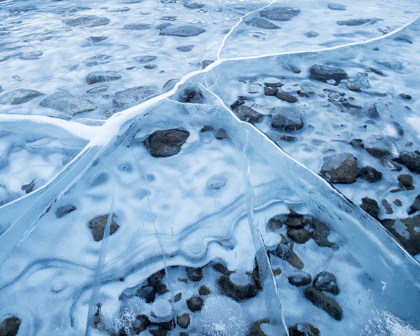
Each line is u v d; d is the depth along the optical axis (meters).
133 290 1.50
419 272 1.54
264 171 2.10
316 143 2.29
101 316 1.40
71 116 2.44
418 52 3.55
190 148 2.25
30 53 3.48
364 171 2.09
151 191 1.97
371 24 4.22
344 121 2.51
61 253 1.65
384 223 1.78
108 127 2.20
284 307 1.45
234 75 3.04
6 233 1.67
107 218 1.80
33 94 2.72
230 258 1.63
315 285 1.53
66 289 1.51
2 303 1.45
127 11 4.67
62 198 1.89
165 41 3.68
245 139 2.28
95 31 4.00
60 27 4.17
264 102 2.67
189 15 4.45
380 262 1.61
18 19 4.53
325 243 1.70
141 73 3.01
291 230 1.76
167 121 2.39
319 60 3.31
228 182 2.03
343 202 1.84
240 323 1.39
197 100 2.57
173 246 1.68
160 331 1.36
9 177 2.03
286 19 4.33
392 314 1.42
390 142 2.32
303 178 1.98
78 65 3.21
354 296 1.49
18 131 2.33
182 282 1.53
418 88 2.96
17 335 1.34
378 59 3.37
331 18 4.42
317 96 2.78
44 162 2.14
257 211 1.85
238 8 4.73
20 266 1.59
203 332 1.36
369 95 2.82
